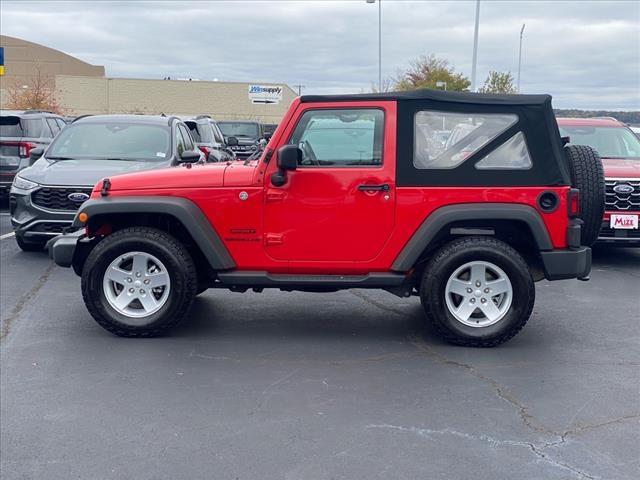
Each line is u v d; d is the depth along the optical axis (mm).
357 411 5488
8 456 4770
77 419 5324
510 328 6875
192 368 6371
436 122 6852
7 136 15227
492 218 6793
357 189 6859
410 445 4930
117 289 7164
